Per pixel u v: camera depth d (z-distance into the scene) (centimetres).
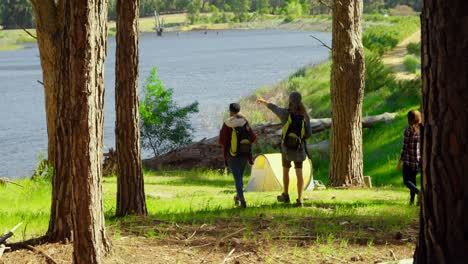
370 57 3525
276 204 1212
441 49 443
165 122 3070
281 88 4525
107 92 5916
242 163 1184
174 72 8094
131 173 1048
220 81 6688
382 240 824
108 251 712
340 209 1123
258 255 741
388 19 14925
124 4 998
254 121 3716
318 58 8856
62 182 764
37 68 9962
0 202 1458
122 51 1016
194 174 2381
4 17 15788
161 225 893
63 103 752
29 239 789
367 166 2367
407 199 1376
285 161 1193
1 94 6569
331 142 1855
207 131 3834
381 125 2675
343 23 1786
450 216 449
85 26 606
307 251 760
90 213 619
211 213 1059
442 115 446
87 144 613
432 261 459
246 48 12594
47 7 1805
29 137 3966
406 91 3012
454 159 445
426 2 452
